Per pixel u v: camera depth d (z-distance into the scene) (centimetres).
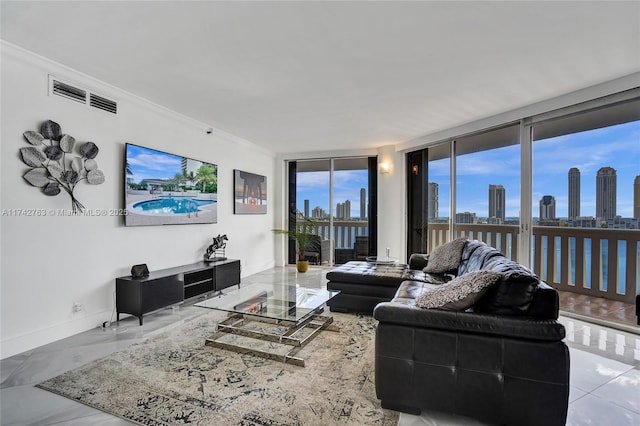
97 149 307
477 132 445
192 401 187
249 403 185
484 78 295
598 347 266
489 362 165
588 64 267
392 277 349
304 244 625
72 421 168
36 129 262
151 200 367
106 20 206
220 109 385
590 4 188
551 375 157
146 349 260
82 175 297
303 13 197
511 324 162
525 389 160
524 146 384
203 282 404
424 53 249
